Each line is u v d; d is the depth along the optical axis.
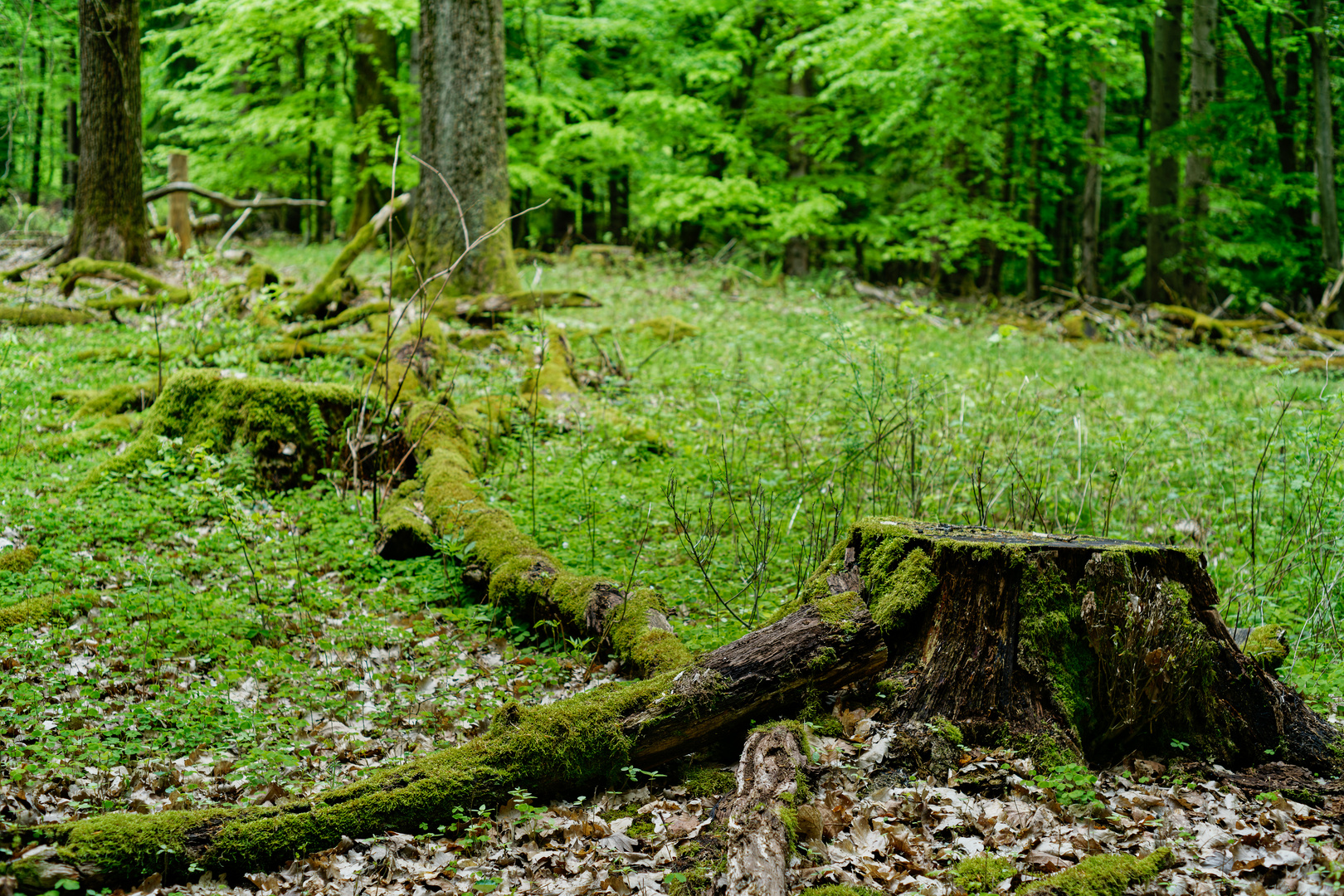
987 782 3.74
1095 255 21.98
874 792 3.68
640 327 13.14
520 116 24.47
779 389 8.99
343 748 4.15
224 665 4.90
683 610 5.57
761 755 3.63
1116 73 21.41
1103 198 29.66
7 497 6.50
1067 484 7.59
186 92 24.48
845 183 22.70
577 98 23.31
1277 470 6.64
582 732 3.77
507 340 11.34
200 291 9.52
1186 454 8.41
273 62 24.33
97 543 6.20
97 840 3.18
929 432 8.33
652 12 22.42
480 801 3.62
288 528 6.69
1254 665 4.08
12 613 5.05
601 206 29.83
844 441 7.50
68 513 6.37
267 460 7.35
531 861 3.37
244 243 23.91
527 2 22.02
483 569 5.82
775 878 3.03
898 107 19.25
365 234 11.89
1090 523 6.96
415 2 19.45
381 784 3.59
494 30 13.41
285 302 10.38
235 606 5.38
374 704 4.56
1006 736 3.92
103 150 15.41
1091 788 3.65
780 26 23.25
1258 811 3.58
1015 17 16.25
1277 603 5.77
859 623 4.11
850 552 4.52
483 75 13.41
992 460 7.87
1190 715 4.00
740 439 8.64
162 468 6.21
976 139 18.80
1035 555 4.01
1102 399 10.01
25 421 8.05
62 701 4.34
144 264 15.88
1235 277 20.16
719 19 23.12
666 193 21.84
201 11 20.28
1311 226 20.09
